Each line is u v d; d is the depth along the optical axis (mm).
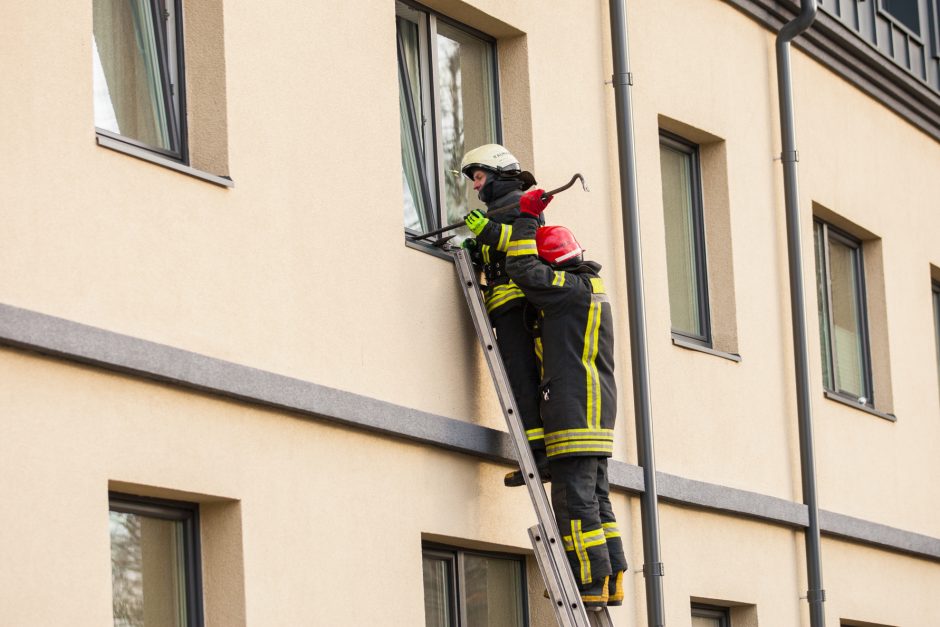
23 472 8500
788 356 16438
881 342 18812
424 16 12906
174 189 9773
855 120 18672
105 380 9055
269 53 10680
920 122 20047
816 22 17375
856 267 18984
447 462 11625
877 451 18078
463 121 13172
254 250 10312
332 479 10570
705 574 14570
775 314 16344
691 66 15578
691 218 15930
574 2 14016
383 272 11359
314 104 10992
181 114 10398
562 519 11328
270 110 10609
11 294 8641
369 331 11141
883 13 19109
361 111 11406
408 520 11156
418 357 11562
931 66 20281
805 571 16172
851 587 17031
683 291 15633
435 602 11859
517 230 11383
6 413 8453
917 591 18422
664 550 14070
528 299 11414
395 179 11617
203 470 9617
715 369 15242
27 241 8773
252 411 10031
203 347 9820
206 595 9867
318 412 10398
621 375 13820
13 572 8367
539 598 12617
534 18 13500
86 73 9258
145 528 9680
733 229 15859
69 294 8984
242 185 10297
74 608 8648
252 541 9891
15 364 8539
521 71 13375
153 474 9281
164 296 9594
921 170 20141
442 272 11945
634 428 13820
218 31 10375
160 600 9703
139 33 10312
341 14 11352
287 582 10094
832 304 18328
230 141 10273
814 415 16812
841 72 18312
